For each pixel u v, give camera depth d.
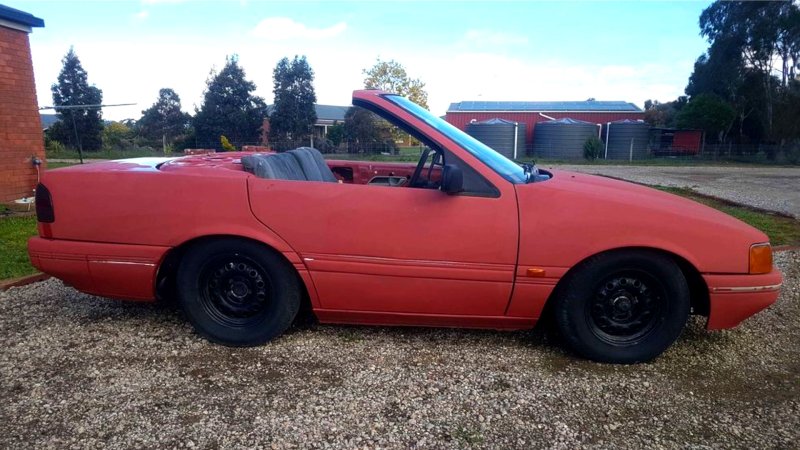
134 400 2.81
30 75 8.85
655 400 2.91
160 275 3.47
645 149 33.69
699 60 39.22
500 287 3.21
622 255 3.17
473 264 3.19
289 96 36.19
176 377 3.06
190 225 3.29
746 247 3.18
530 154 34.94
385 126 17.50
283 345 3.49
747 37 34.12
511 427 2.64
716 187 14.83
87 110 37.91
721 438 2.58
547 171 4.15
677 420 2.72
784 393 3.01
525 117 39.38
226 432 2.54
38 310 4.03
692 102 35.25
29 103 8.85
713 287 3.17
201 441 2.47
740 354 3.50
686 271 3.33
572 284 3.21
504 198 3.18
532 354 3.44
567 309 3.25
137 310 4.04
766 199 11.70
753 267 3.18
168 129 47.09
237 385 2.98
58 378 3.03
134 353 3.35
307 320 3.89
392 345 3.52
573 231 3.13
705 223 3.17
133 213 3.32
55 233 3.40
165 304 4.17
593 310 3.28
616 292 3.26
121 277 3.38
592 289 3.23
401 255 3.22
